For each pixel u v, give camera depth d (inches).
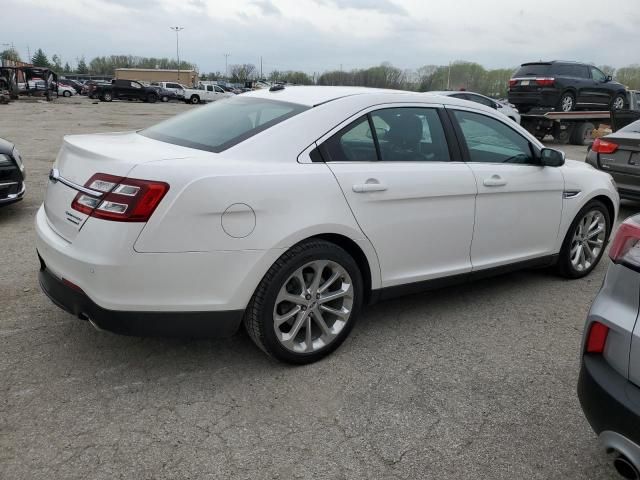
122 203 103.9
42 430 101.7
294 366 127.3
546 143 704.4
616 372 83.4
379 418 109.6
